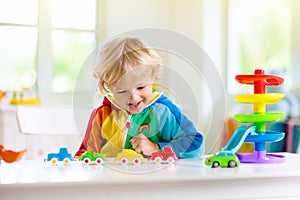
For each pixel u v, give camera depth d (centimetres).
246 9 269
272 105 232
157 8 294
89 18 288
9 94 262
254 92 73
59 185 51
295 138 196
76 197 52
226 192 56
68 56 283
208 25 267
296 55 230
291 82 232
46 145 162
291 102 224
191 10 276
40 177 54
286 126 203
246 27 269
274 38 247
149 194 54
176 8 291
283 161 71
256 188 57
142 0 292
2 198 49
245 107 250
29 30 276
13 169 61
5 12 271
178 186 54
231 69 270
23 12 275
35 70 277
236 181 56
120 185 52
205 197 55
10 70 272
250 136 71
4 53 271
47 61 279
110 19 289
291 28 234
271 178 57
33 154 164
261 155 71
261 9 257
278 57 244
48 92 275
